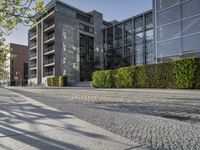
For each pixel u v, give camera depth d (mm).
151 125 5973
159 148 4098
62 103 11242
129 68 26812
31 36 68250
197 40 20312
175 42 22297
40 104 10945
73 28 57031
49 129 5648
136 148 4113
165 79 22234
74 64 56156
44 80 58750
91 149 4086
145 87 24688
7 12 6531
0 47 20844
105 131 5387
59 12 55000
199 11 20219
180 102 10805
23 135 5113
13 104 10961
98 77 32188
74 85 46625
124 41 51281
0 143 4516
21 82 86000
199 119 6703
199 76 19266
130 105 10148
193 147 4102
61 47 54625
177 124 6051
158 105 9945
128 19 50250
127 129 5570
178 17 22078
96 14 61250
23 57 94125
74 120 6766
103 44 57875
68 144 4391
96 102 11500
